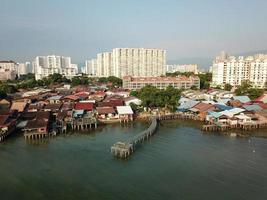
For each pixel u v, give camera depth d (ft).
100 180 170.19
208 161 200.64
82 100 444.14
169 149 229.25
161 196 149.28
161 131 289.74
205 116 329.72
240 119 297.12
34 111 342.44
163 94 393.29
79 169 187.52
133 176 175.63
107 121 332.39
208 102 378.73
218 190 155.84
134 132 287.48
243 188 157.99
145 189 157.69
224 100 400.47
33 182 167.73
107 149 230.07
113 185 163.22
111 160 204.23
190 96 474.49
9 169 187.62
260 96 418.10
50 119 315.37
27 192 154.92
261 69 609.83
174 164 195.52
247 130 287.89
